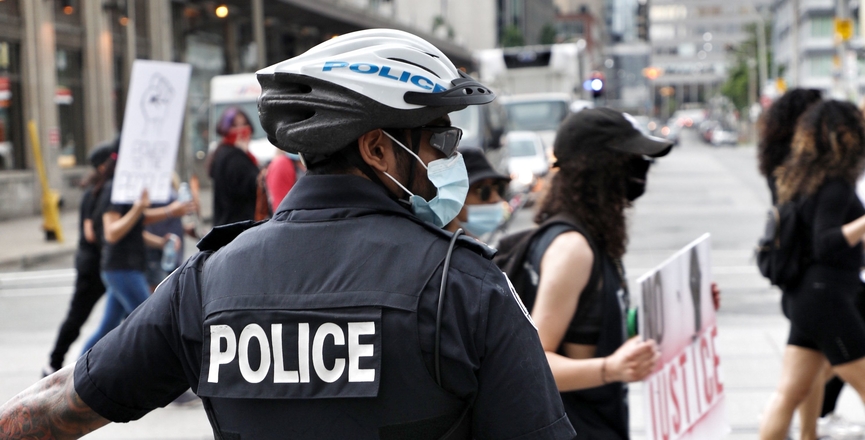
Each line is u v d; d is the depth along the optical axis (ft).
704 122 330.13
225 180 19.66
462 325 4.78
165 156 19.25
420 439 4.79
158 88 19.22
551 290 8.46
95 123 77.82
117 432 17.11
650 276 8.80
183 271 5.38
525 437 4.81
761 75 222.48
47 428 5.39
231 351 4.96
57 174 71.77
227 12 95.66
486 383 4.82
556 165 9.07
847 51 101.86
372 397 4.72
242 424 4.97
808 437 14.08
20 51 68.44
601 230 8.79
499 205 13.47
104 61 78.69
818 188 12.25
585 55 89.40
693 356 10.03
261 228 5.30
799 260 12.46
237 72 108.47
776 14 304.71
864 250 12.78
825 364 13.65
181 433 17.07
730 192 75.46
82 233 20.30
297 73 5.08
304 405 4.81
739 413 17.49
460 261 4.92
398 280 4.83
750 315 27.07
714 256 40.29
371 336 4.75
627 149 8.74
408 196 5.40
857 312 12.44
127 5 74.59
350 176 5.17
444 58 5.43
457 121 47.11
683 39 552.41
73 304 20.29
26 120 68.85
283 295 4.92
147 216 19.71
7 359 23.43
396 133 5.24
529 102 74.33
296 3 102.06
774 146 13.47
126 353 5.28
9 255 47.24
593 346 8.63
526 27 343.87
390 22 131.34
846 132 12.05
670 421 9.35
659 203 67.00
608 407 8.67
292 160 19.25
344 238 5.01
